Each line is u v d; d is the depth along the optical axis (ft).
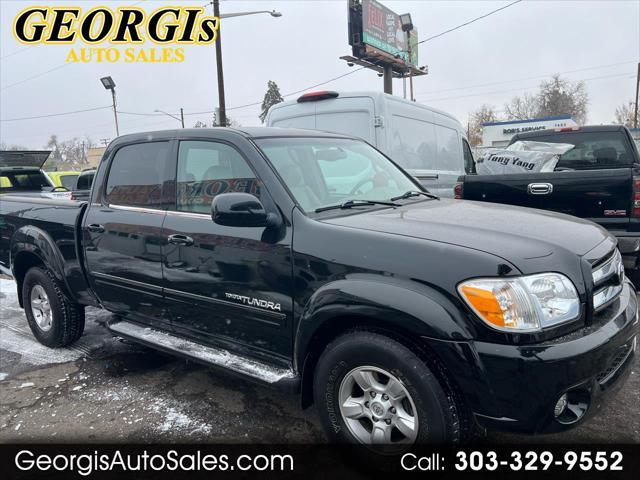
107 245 12.57
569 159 23.27
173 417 11.00
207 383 12.64
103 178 13.15
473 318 7.38
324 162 11.20
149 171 11.98
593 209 15.93
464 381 7.43
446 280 7.59
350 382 8.71
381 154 13.61
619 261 9.32
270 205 9.61
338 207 10.05
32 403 11.84
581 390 7.54
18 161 34.40
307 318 8.77
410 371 7.82
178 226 10.93
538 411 7.23
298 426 10.55
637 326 8.75
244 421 10.78
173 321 11.55
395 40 98.99
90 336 16.31
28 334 16.76
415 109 23.16
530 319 7.23
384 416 8.32
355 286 8.18
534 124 108.68
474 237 8.14
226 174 10.46
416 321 7.57
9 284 24.20
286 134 11.34
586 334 7.58
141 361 14.16
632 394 11.28
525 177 16.83
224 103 63.72
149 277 11.66
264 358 10.03
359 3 87.66
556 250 7.95
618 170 15.52
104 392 12.26
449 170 26.40
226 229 10.06
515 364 7.13
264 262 9.46
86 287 13.64
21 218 15.20
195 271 10.62
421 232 8.44
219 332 10.62
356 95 20.98
